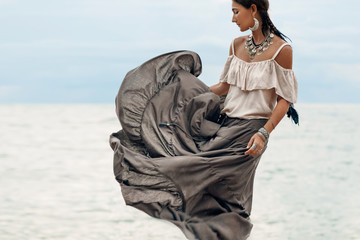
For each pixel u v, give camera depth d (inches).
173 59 140.2
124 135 141.3
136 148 139.3
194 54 142.7
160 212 128.4
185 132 133.4
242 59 131.2
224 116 138.4
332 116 1375.5
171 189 129.4
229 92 135.7
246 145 129.5
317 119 1254.9
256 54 128.3
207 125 134.3
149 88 137.6
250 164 130.4
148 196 129.0
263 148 131.6
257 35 128.6
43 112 1589.6
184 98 137.6
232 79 132.0
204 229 125.8
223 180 128.3
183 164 125.6
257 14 126.9
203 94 136.3
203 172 126.6
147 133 134.7
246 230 131.6
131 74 138.6
